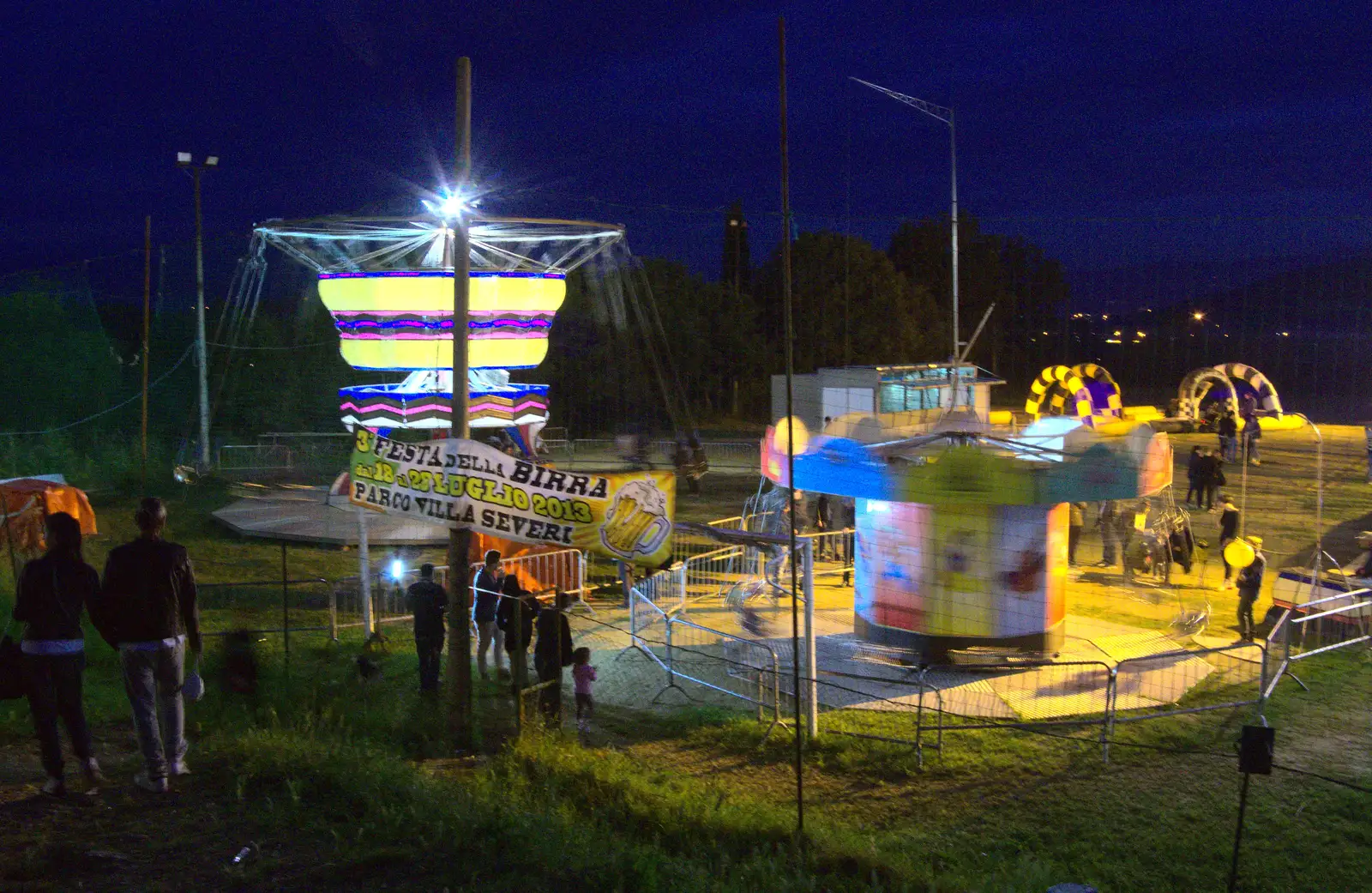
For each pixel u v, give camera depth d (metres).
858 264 44.94
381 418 17.31
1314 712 10.59
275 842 5.73
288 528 20.19
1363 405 39.16
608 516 8.90
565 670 12.01
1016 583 12.23
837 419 14.62
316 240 16.56
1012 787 8.81
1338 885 7.16
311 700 9.45
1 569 14.17
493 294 16.88
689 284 41.16
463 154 8.91
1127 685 11.41
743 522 18.58
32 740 7.49
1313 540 19.86
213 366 30.72
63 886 5.12
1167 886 7.11
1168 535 16.58
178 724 6.52
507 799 6.85
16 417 27.34
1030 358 38.47
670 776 8.77
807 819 7.75
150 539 6.30
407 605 14.78
